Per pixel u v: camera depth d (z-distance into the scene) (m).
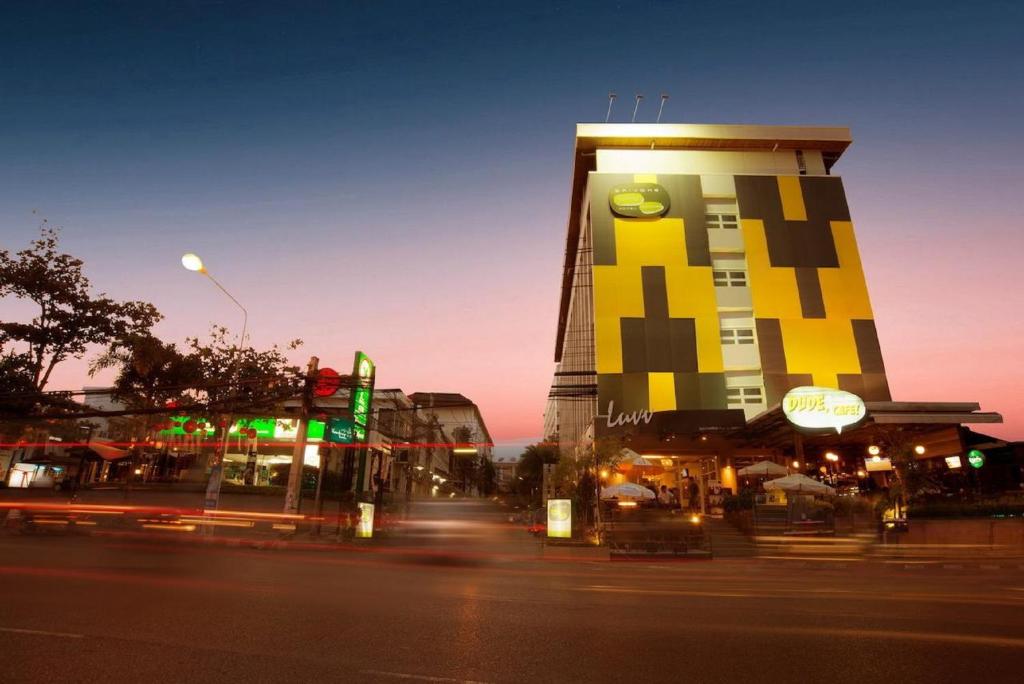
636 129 39.62
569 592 10.55
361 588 10.35
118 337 25.75
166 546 18.69
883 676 5.29
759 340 34.50
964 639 6.69
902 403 23.33
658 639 6.62
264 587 10.05
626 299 35.22
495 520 23.62
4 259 24.11
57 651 5.65
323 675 5.13
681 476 34.06
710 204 38.56
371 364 28.09
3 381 23.41
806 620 7.83
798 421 22.36
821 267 36.34
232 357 26.80
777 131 39.88
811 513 21.62
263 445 30.88
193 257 18.47
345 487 29.48
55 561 12.95
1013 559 17.69
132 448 28.14
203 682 4.88
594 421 32.41
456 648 6.11
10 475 34.12
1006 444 26.17
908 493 22.52
